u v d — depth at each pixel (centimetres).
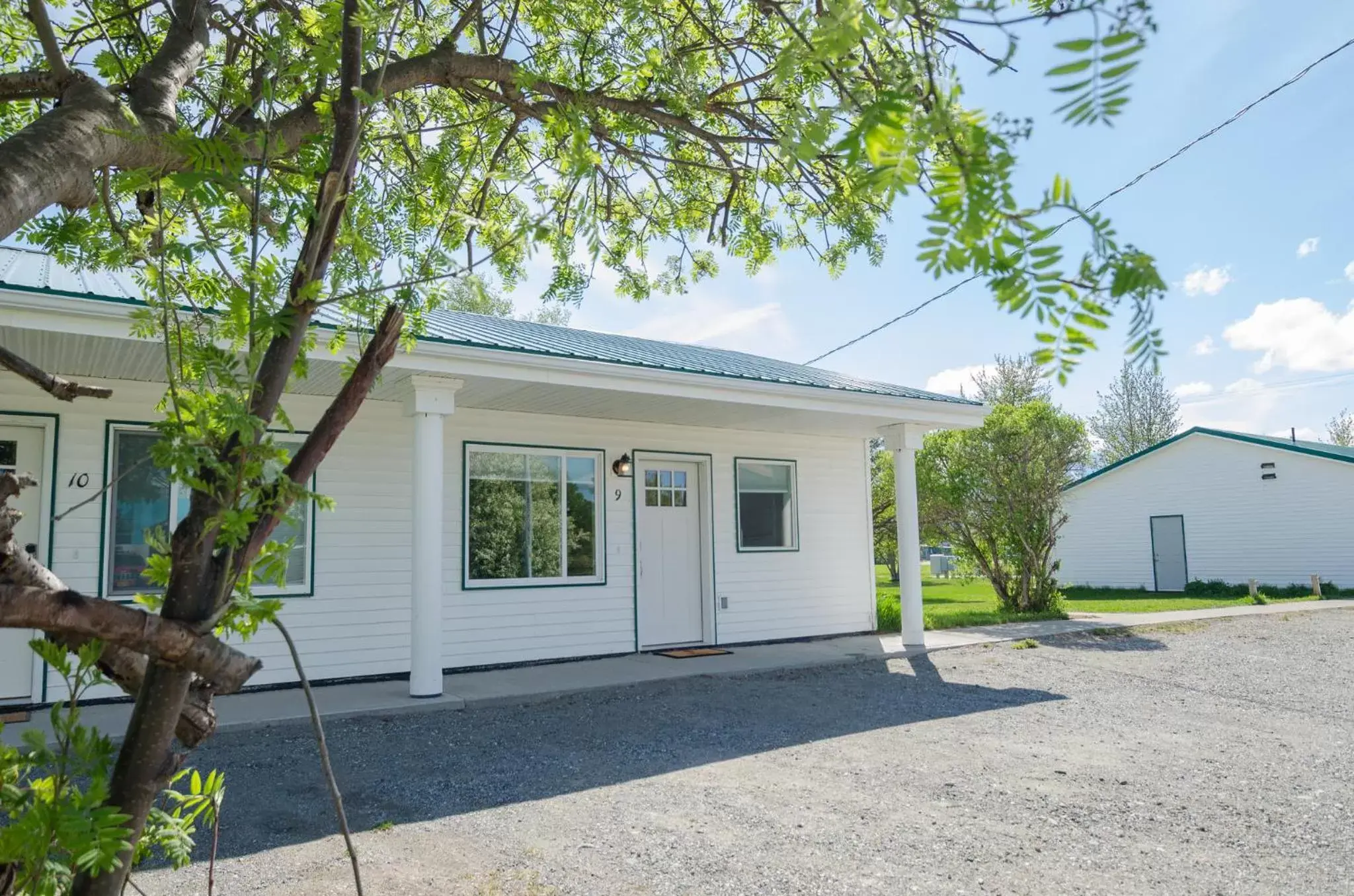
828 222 427
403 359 768
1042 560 1630
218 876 397
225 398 117
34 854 110
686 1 363
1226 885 387
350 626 900
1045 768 588
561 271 396
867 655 1082
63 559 765
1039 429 1622
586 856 425
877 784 552
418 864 413
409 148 340
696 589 1192
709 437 1212
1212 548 2517
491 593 1002
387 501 936
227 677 118
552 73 389
